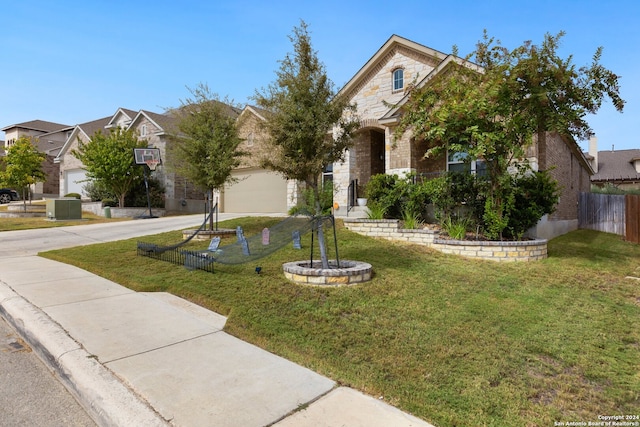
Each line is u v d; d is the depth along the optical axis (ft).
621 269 25.53
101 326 14.70
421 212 35.55
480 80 26.05
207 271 23.12
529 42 24.90
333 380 10.90
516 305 17.54
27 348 13.98
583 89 24.73
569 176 48.93
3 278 22.61
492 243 26.76
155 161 67.56
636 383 11.05
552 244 34.86
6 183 66.49
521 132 26.17
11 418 9.41
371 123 47.32
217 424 8.54
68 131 125.70
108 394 9.70
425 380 10.87
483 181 31.53
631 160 105.40
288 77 21.65
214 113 34.55
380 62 49.11
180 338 13.78
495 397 10.03
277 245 22.72
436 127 24.50
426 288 19.72
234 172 67.72
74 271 24.76
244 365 11.68
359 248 29.25
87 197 84.38
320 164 21.93
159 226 48.83
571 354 12.77
